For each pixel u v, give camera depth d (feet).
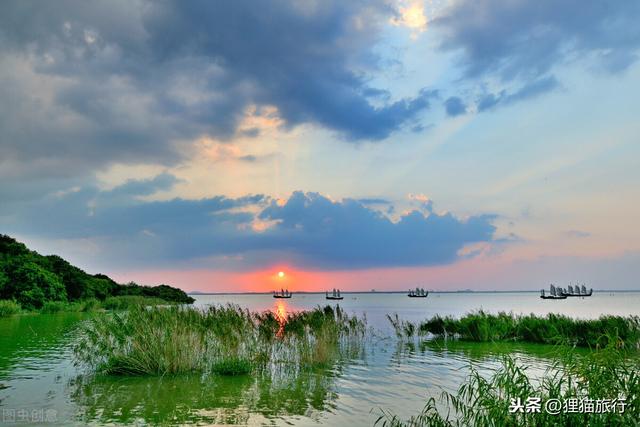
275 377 58.49
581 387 26.76
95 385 51.03
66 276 235.81
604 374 26.43
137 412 40.63
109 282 321.32
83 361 63.10
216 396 47.16
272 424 38.24
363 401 46.50
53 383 51.80
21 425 36.37
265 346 72.95
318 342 72.59
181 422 38.04
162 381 53.83
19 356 70.69
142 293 332.80
